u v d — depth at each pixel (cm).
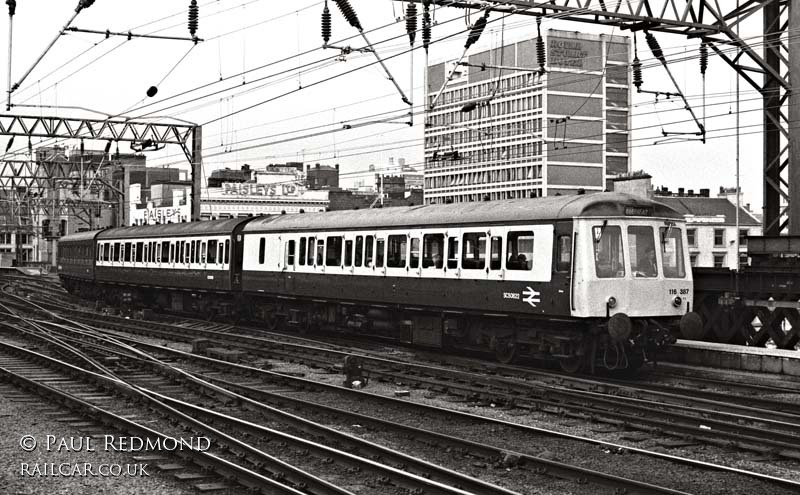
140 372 2216
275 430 1455
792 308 2161
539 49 2275
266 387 1989
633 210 2095
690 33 2314
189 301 3947
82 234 5138
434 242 2473
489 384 1931
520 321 2233
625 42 10212
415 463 1205
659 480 1168
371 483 1156
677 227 2172
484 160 10706
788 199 2320
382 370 2195
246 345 2734
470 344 2512
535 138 9931
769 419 1548
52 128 4341
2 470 1245
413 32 2141
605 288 2038
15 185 6278
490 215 2292
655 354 2136
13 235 12731
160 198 11788
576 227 2045
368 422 1523
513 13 2136
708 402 1667
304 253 3053
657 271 2122
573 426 1518
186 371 2216
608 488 1116
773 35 2355
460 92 11044
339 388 1867
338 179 13825
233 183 11431
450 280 2408
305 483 1135
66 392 1888
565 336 2119
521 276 2180
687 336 2055
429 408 1623
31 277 7412
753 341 2294
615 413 1570
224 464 1199
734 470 1177
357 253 2786
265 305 3394
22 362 2395
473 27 2111
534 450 1342
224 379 2100
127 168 7394
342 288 2852
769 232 2408
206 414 1592
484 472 1212
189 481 1177
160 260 4044
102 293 4847
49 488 1160
